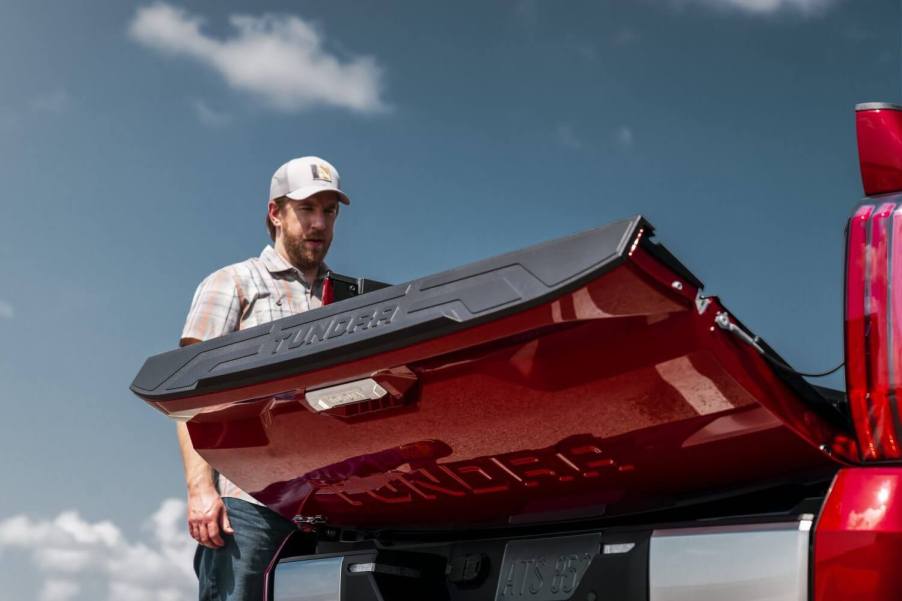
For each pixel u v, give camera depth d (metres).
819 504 1.92
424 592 2.61
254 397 2.41
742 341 1.92
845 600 1.79
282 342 2.30
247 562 3.38
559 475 2.27
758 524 1.93
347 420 2.38
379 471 2.51
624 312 1.87
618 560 2.11
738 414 1.97
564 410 2.10
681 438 2.05
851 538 1.80
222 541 3.41
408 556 2.60
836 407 2.13
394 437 2.36
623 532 2.14
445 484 2.46
